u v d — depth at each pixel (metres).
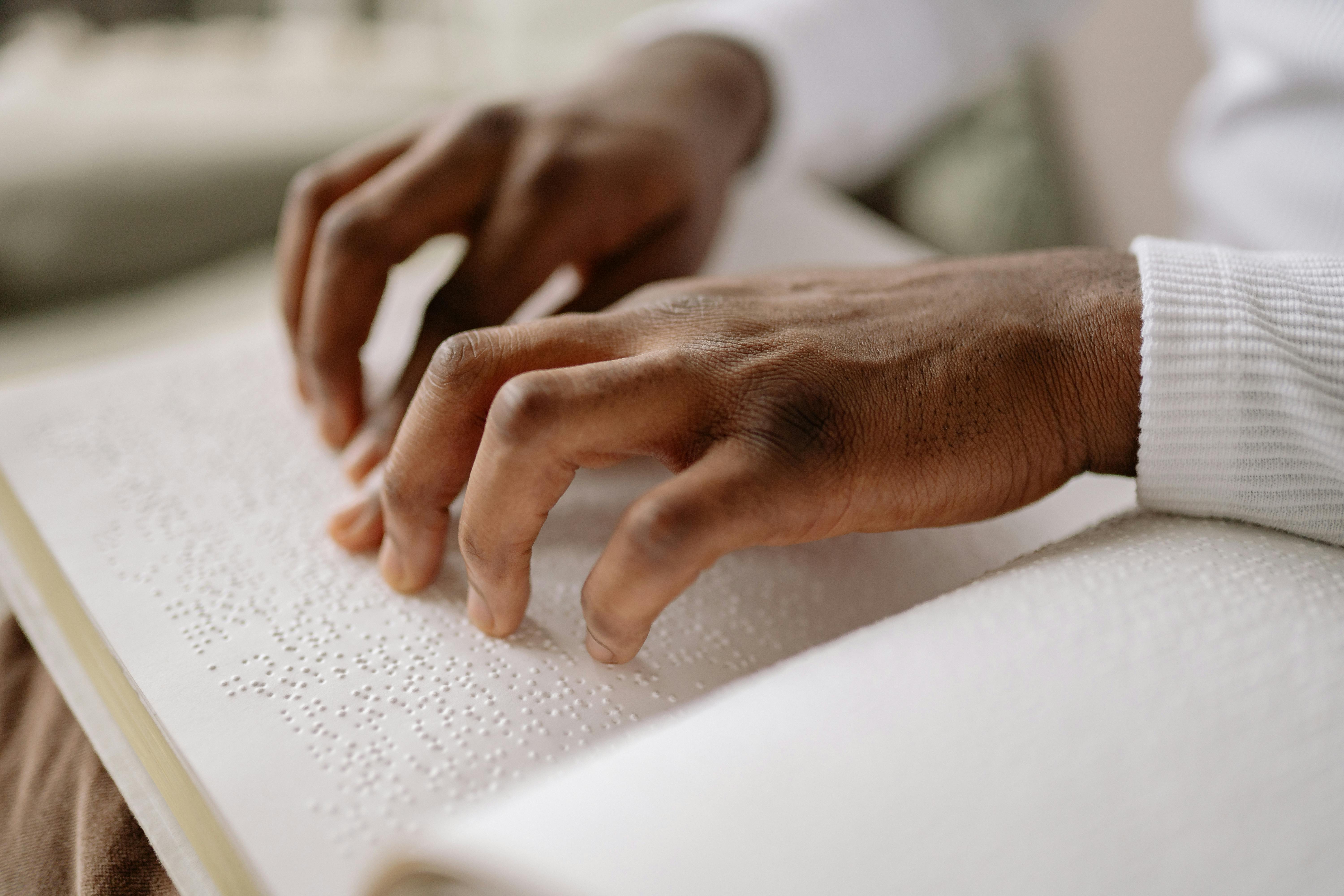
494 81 0.88
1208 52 0.79
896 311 0.38
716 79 0.54
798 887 0.27
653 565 0.33
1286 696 0.30
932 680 0.30
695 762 0.29
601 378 0.34
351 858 0.31
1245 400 0.35
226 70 0.80
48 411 0.44
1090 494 0.44
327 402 0.43
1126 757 0.29
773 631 0.38
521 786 0.32
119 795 0.35
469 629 0.37
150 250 0.67
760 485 0.34
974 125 0.83
